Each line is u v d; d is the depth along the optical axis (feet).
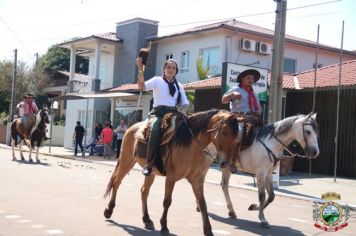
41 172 54.54
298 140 31.12
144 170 25.34
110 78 118.42
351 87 64.64
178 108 26.43
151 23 111.65
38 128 69.21
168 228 27.37
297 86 70.90
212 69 95.14
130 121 93.86
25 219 27.86
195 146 24.12
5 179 45.73
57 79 175.01
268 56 99.19
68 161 77.10
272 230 28.99
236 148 23.97
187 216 31.53
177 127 24.61
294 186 53.52
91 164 73.61
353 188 53.67
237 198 42.60
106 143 86.69
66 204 33.60
